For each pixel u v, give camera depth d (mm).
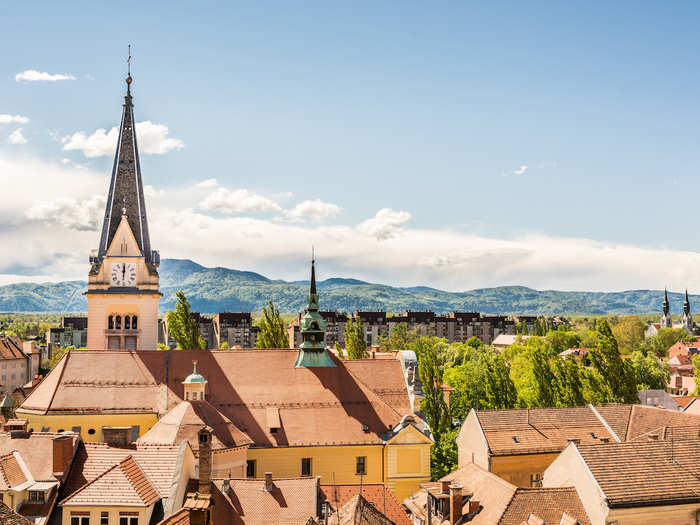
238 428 83250
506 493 67688
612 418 95125
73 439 58281
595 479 65938
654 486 66125
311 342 93000
